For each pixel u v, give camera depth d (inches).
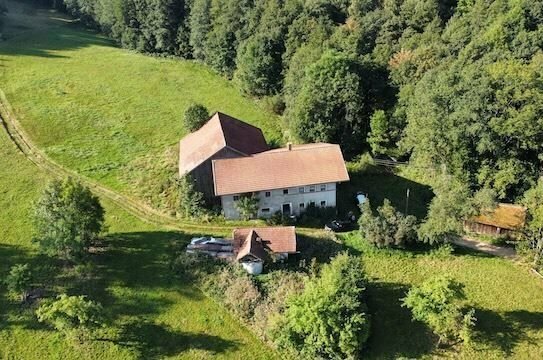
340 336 1715.1
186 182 2417.6
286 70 3444.9
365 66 2960.1
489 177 2389.3
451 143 2453.2
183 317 1930.4
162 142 3105.3
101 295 2005.4
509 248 2225.6
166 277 2086.6
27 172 2778.1
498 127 2303.2
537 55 2456.9
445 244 2207.2
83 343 1824.6
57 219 2042.3
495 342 1812.3
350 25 3228.3
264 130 3294.8
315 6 3457.2
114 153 2987.2
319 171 2367.1
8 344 1817.2
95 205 2151.8
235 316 1930.4
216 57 4055.1
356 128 2915.8
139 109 3528.5
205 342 1843.0
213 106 3622.0
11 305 1950.1
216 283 2028.8
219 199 2470.5
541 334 1833.2
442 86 2497.5
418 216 2429.9
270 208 2407.7
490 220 2262.6
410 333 1855.3
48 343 1823.3
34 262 2150.6
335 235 2285.9
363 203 2365.9
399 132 2837.1
